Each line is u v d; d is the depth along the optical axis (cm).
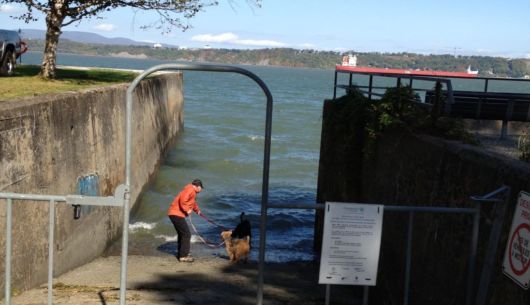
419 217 671
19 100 805
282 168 2261
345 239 419
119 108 1278
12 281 714
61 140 887
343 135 970
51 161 842
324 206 422
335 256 420
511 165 489
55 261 862
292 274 1013
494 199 456
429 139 676
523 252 424
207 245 1233
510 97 1030
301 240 1306
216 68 396
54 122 857
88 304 681
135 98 1466
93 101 1063
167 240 1242
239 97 6888
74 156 949
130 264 1023
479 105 1052
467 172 563
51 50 1577
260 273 443
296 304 770
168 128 2369
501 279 463
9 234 414
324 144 1130
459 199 571
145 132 1670
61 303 682
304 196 1820
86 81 1648
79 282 843
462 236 556
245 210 1562
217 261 1099
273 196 1798
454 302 558
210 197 1691
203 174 2031
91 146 1048
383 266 788
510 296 445
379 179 823
